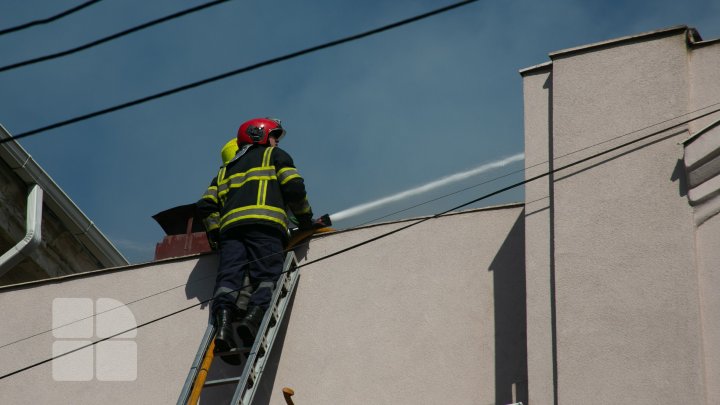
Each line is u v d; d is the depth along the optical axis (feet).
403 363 52.11
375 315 53.83
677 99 49.19
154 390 56.39
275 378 54.08
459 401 50.31
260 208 56.75
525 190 50.96
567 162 50.01
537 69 53.57
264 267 55.93
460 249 53.72
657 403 43.73
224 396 55.11
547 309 47.80
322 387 53.11
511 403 49.29
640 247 46.75
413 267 54.24
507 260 52.49
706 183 46.65
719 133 46.98
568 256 47.83
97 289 60.03
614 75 50.96
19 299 60.85
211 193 59.06
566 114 51.08
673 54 50.19
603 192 48.55
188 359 56.65
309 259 56.75
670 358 44.29
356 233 56.39
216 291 55.57
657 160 48.26
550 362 46.73
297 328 54.95
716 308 44.57
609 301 46.24
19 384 58.59
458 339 51.67
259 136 60.08
